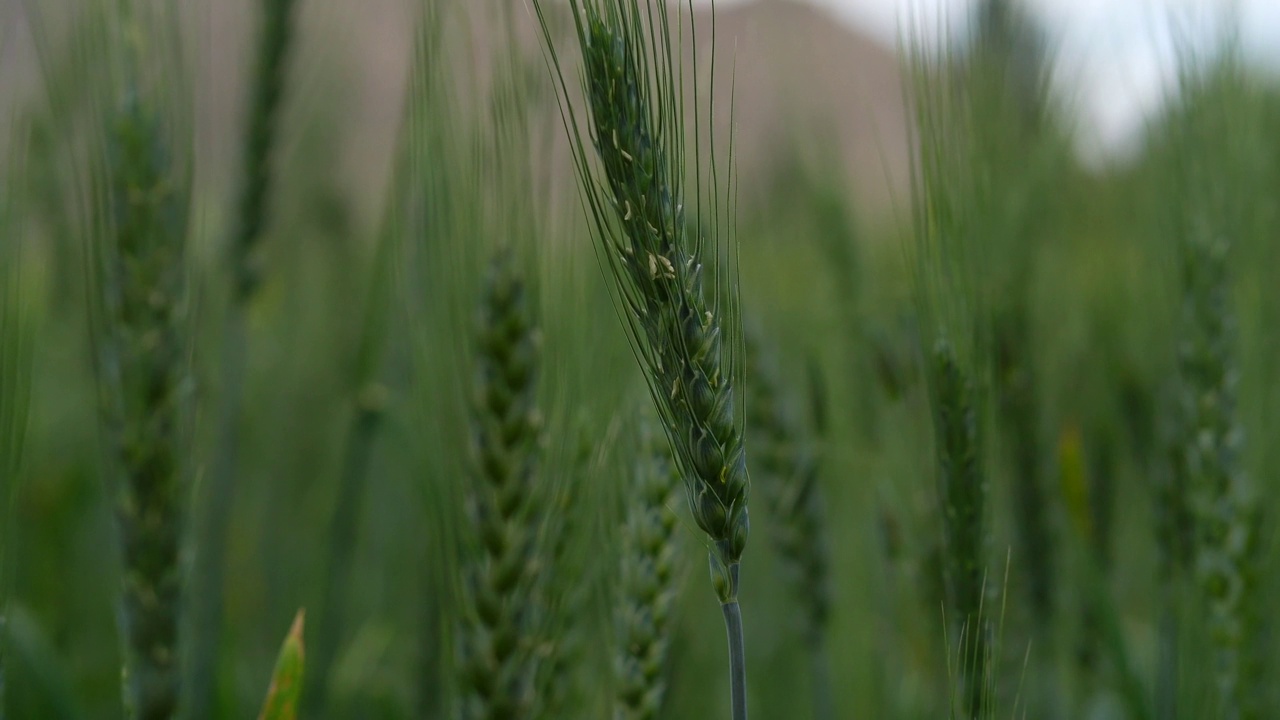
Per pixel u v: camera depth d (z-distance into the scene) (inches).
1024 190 32.6
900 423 31.7
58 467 41.8
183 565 27.5
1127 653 31.9
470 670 27.4
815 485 31.6
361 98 44.9
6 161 27.1
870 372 34.3
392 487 41.3
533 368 27.3
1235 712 29.7
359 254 44.8
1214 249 30.5
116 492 27.4
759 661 35.5
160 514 27.3
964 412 27.5
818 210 39.9
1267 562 30.0
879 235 38.4
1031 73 33.2
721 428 24.5
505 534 27.2
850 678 34.3
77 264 38.4
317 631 37.4
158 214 27.5
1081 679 33.2
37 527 39.1
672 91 24.6
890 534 31.5
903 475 31.8
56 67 27.8
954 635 27.3
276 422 45.5
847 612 34.5
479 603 27.3
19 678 33.3
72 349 42.9
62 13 27.7
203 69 29.1
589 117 24.6
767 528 31.7
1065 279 35.2
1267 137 33.2
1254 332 32.1
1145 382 33.4
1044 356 33.4
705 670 33.9
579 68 24.7
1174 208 31.3
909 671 32.2
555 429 27.7
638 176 24.5
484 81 27.5
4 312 26.8
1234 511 29.9
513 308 27.2
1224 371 30.1
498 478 27.2
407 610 36.6
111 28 27.6
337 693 35.4
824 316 39.1
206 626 32.5
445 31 27.6
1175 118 31.6
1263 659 29.8
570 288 27.9
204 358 34.7
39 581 38.5
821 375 32.9
